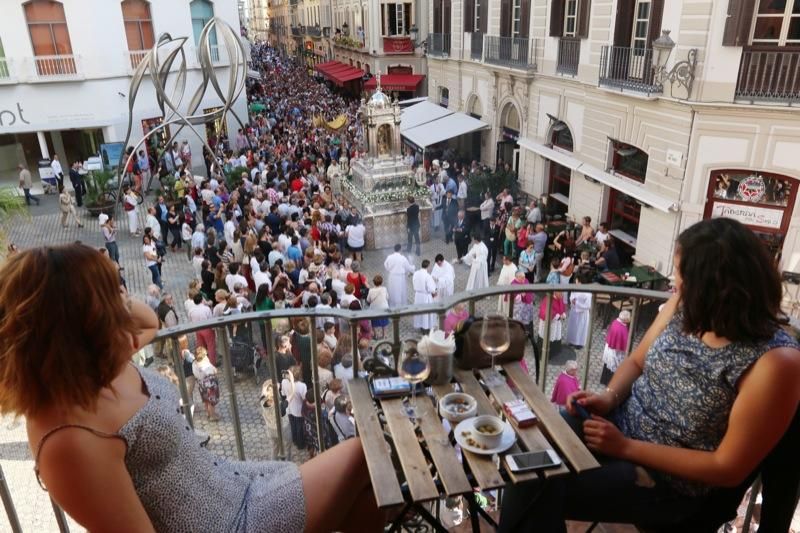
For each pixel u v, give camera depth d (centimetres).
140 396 180
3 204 900
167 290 1556
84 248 162
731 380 209
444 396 273
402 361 271
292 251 1454
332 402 722
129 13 2541
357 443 243
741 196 1292
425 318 1278
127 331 167
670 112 1352
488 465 233
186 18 2695
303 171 2334
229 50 2162
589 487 240
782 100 1171
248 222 1655
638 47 1454
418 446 245
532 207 1744
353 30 3981
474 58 2391
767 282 204
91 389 157
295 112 3562
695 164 1313
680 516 238
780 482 229
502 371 296
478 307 1378
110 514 160
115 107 2519
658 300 320
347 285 1166
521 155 2138
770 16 1147
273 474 228
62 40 2378
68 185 2516
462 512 396
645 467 242
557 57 1812
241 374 968
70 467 155
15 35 2288
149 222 1719
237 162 2448
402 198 1861
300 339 855
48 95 2389
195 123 2255
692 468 215
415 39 3416
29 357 151
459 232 1703
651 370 240
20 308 149
